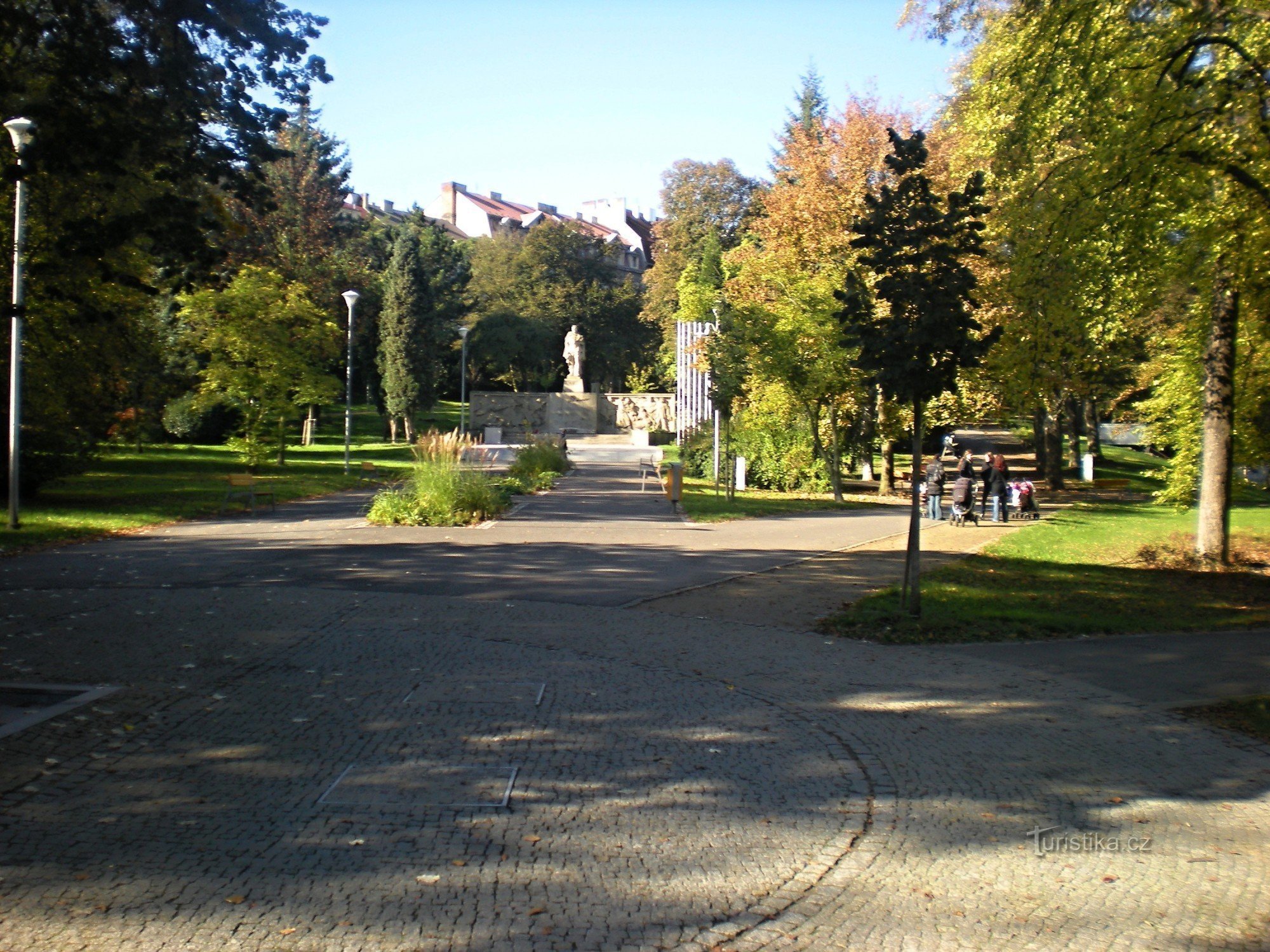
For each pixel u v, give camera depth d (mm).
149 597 12734
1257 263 14719
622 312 82688
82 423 24875
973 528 24672
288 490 30484
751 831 5867
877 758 7242
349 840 5551
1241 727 8211
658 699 8633
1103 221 13883
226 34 13992
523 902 4887
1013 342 17297
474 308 78062
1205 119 13727
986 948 4602
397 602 12836
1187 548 20547
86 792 6176
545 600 13227
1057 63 14234
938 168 31516
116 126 12977
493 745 7250
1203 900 5145
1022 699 8969
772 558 17594
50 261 15164
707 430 40594
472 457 24750
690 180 77375
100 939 4445
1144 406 25094
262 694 8406
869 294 12516
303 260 57250
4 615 11375
